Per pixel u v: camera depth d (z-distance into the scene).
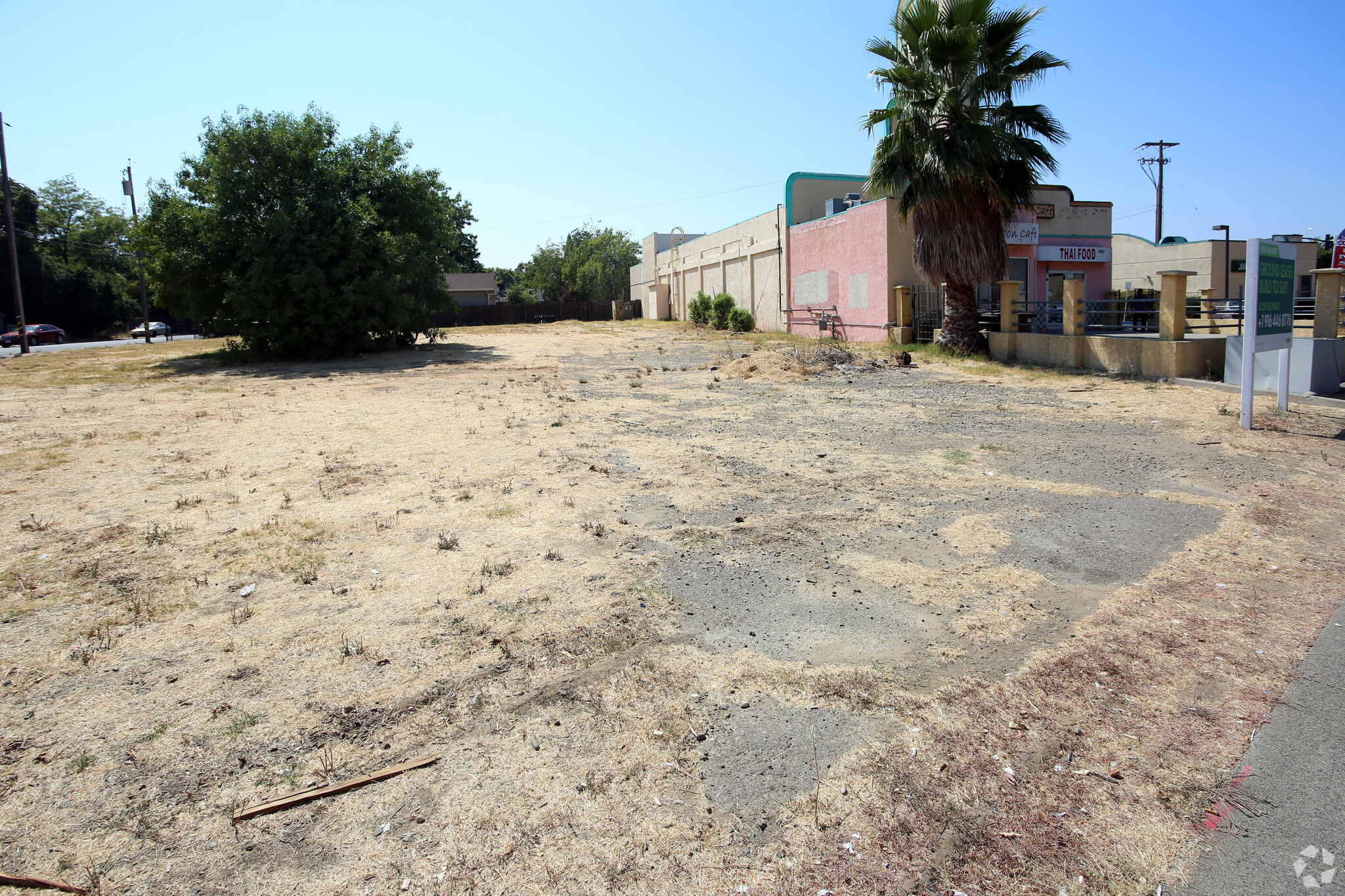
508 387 14.52
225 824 2.75
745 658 3.92
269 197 19.83
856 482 7.28
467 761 3.09
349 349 21.17
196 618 4.44
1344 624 4.20
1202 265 29.98
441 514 6.37
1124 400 11.53
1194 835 2.66
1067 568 5.09
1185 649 3.96
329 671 3.80
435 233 22.59
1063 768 3.04
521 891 2.43
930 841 2.65
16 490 7.20
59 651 4.04
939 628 4.24
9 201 28.75
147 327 34.00
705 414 11.22
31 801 2.87
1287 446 8.35
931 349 18.56
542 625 4.27
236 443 9.33
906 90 16.11
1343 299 14.66
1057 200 23.83
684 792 2.90
